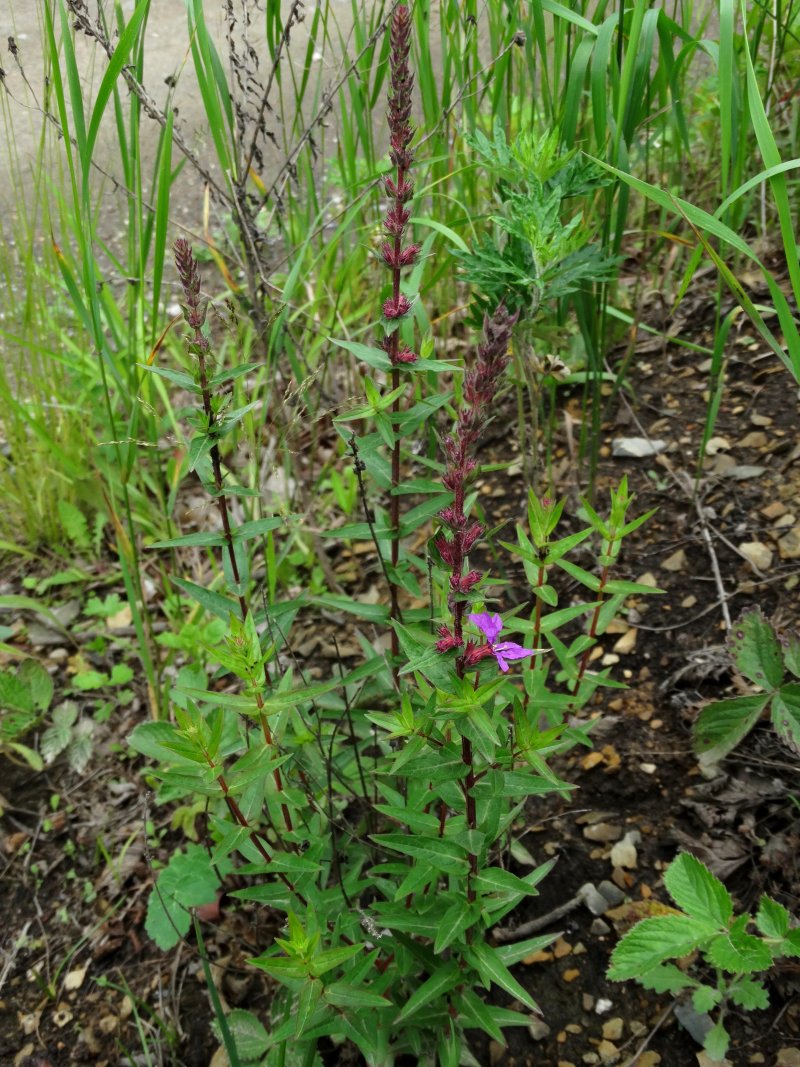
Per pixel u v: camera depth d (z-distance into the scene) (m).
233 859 0.42
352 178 0.55
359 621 0.54
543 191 0.42
